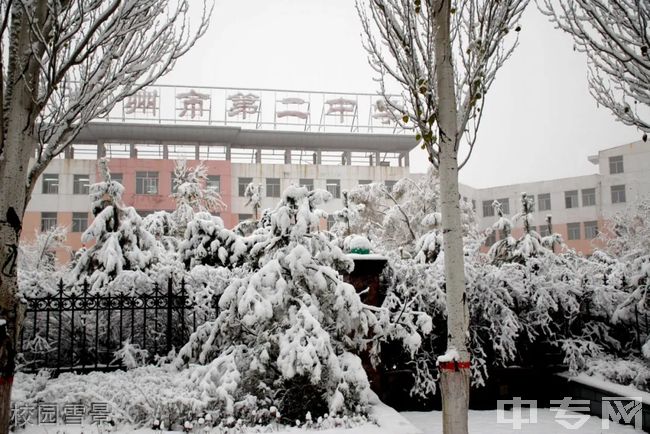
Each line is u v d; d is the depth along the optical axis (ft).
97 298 21.84
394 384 25.54
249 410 18.22
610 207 138.41
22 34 14.90
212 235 30.48
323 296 21.09
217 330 20.97
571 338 28.19
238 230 39.19
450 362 15.15
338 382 19.12
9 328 13.75
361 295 23.81
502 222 39.04
